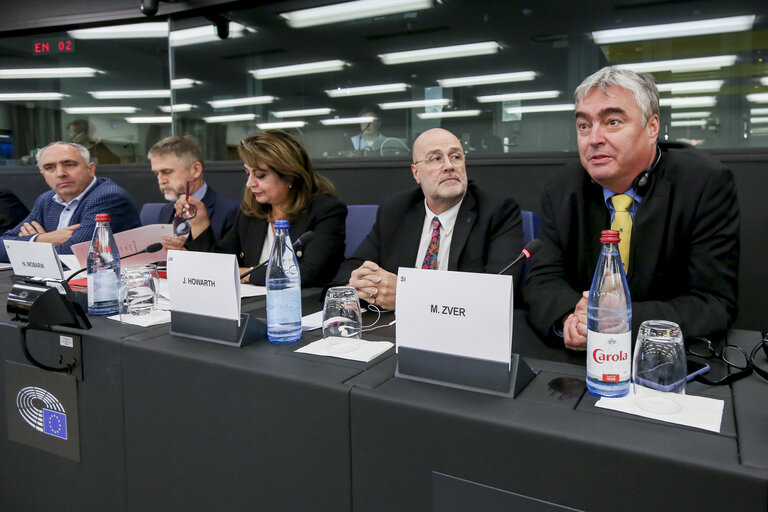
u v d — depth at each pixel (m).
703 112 2.41
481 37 2.90
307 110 3.34
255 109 3.40
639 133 1.11
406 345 0.76
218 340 0.94
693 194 1.11
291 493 0.78
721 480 0.49
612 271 0.77
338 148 3.28
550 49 2.75
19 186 3.66
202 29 3.32
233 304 0.91
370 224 1.91
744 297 2.13
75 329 1.03
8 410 1.14
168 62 3.41
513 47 2.84
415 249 1.50
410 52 3.09
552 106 2.77
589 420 0.61
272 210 1.75
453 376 0.72
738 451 0.53
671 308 0.94
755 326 2.10
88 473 1.03
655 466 0.53
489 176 2.58
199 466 0.88
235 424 0.83
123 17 3.28
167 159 2.16
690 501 0.51
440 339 0.73
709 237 1.09
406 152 3.07
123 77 3.53
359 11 3.15
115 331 1.02
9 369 1.12
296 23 3.25
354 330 0.94
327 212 1.70
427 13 3.00
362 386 0.72
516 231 1.44
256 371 0.79
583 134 1.17
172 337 0.98
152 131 3.53
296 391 0.76
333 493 0.75
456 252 1.42
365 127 3.24
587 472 0.56
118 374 0.96
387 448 0.69
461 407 0.65
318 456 0.75
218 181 3.23
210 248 1.76
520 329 1.06
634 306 0.95
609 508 0.55
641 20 2.54
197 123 3.43
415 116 3.13
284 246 1.03
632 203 1.19
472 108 2.97
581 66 2.69
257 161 1.62
